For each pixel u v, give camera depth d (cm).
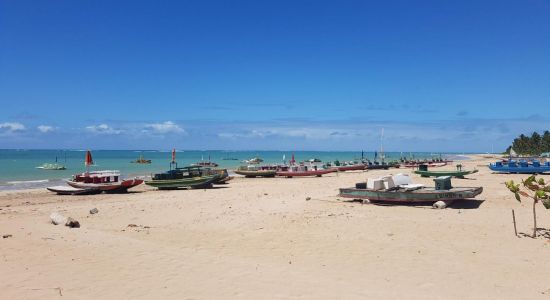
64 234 1380
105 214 2147
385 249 1312
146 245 1299
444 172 4462
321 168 5806
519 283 995
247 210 2155
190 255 1203
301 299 855
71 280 947
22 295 845
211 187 3800
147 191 3616
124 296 858
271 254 1273
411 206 2150
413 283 990
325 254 1266
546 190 1435
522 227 1617
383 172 6294
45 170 7000
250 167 5569
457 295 909
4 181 4728
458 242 1392
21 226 1488
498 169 5078
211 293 885
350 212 1972
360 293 901
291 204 2308
